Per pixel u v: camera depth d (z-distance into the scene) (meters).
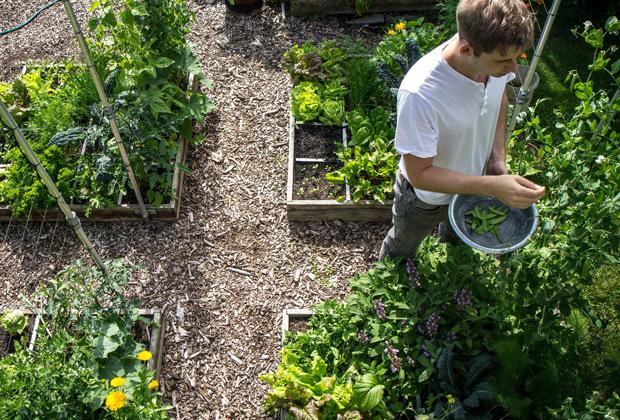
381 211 4.18
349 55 5.07
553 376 2.84
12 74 5.19
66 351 3.31
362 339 3.19
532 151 3.60
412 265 3.23
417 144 2.38
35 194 4.01
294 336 3.42
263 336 3.70
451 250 3.21
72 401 2.89
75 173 4.22
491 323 3.13
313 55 4.86
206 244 4.13
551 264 2.83
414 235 3.12
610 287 3.49
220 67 5.27
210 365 3.58
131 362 3.27
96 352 3.15
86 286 3.30
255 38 5.52
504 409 2.95
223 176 4.51
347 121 4.55
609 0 5.31
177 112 4.56
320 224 4.23
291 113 4.68
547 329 2.89
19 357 2.91
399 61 3.97
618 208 2.55
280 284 3.93
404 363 3.08
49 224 4.18
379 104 4.71
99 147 4.39
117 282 3.33
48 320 3.52
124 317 3.34
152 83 4.31
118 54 4.39
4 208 4.11
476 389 2.87
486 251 2.62
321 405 2.99
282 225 4.23
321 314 3.45
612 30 2.79
